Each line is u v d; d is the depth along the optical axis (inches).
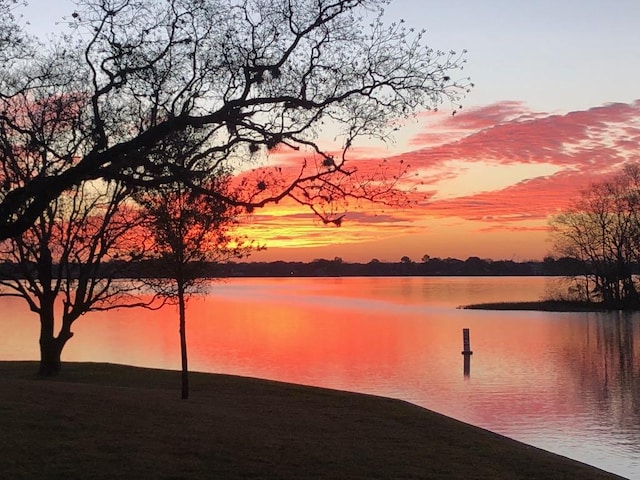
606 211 3272.6
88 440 422.3
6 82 494.0
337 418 583.8
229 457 406.3
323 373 1114.1
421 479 384.2
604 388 944.3
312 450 440.1
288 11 394.3
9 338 1878.7
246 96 371.9
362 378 1051.9
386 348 1513.3
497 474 406.9
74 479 344.8
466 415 749.9
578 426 689.6
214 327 2233.0
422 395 889.5
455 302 3848.4
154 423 489.4
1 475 342.6
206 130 438.6
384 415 610.9
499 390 928.9
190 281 677.9
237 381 839.1
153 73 383.6
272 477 370.0
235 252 677.9
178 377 879.7
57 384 675.4
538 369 1151.0
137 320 2684.5
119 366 1005.8
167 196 509.7
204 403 621.3
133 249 820.6
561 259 3452.3
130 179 354.3
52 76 470.6
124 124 398.0
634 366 1179.9
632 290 3230.8
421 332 1945.1
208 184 498.0
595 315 2748.5
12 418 466.9
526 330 1989.4
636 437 636.7
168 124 349.7
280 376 1077.8
